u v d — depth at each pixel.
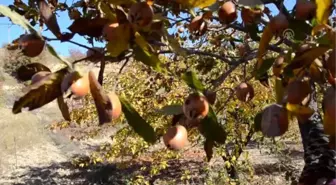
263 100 5.21
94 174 9.59
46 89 0.75
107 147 7.91
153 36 0.85
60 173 10.81
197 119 0.91
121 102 0.86
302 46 0.76
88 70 0.75
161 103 5.41
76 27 0.81
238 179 6.32
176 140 0.93
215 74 3.24
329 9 0.73
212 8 1.01
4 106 15.38
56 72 0.74
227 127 5.64
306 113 0.77
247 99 1.23
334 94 0.70
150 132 0.87
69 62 0.76
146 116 5.45
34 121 14.32
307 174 1.27
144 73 5.70
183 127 0.94
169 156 6.39
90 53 0.89
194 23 1.09
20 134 13.25
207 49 2.53
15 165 11.70
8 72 15.83
